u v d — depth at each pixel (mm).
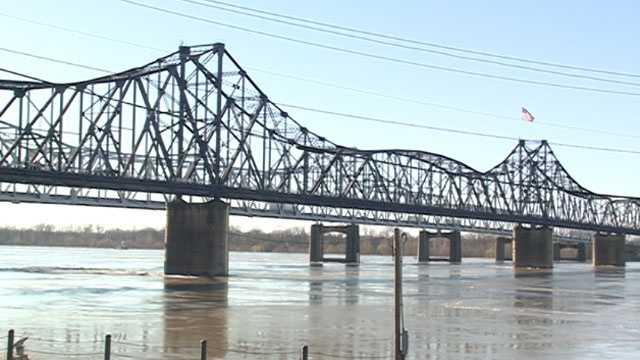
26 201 142750
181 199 153125
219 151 154000
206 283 134250
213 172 153250
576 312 91625
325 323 73625
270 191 162375
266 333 65500
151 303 93062
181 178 147750
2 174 117188
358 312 85125
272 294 111375
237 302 96062
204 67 154625
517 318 82688
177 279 143500
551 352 58781
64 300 95750
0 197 139000
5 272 169500
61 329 66500
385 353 55156
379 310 88062
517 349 59750
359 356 53812
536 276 192875
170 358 51250
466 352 57500
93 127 130875
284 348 56875
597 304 104500
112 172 133750
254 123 165500
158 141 143000
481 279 171250
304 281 149875
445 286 140625
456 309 91938
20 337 60500
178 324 71312
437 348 59000
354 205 185875
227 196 153750
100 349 54812
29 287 119062
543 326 75688
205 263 150750
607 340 66125
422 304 98062
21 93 121312
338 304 95500
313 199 174000
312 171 185625
